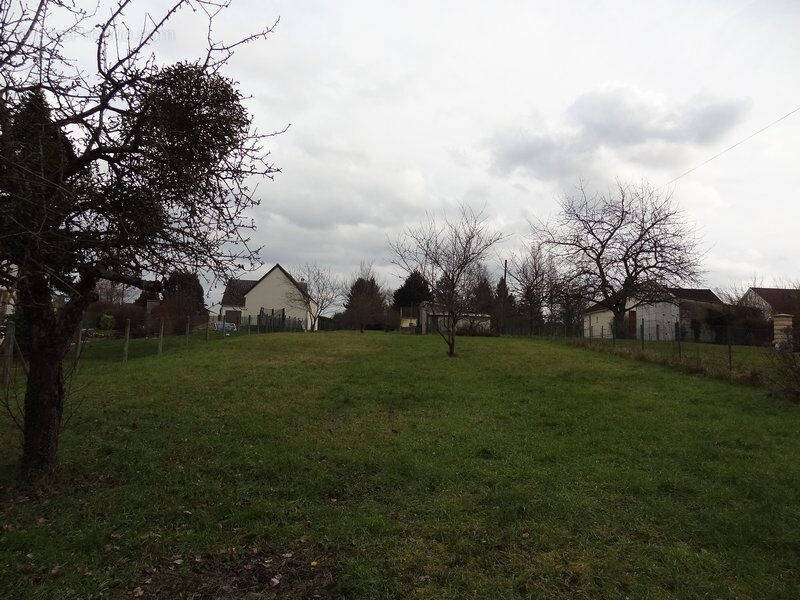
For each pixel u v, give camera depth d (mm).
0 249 3562
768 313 32719
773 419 9188
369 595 3619
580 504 5277
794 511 5160
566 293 34438
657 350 19016
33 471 5469
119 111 4695
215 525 4695
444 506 5203
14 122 3820
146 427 8062
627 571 4008
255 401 10242
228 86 5074
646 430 8398
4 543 4250
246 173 5160
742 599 3658
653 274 32938
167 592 3658
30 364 5562
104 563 4016
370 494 5562
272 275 61375
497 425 8703
